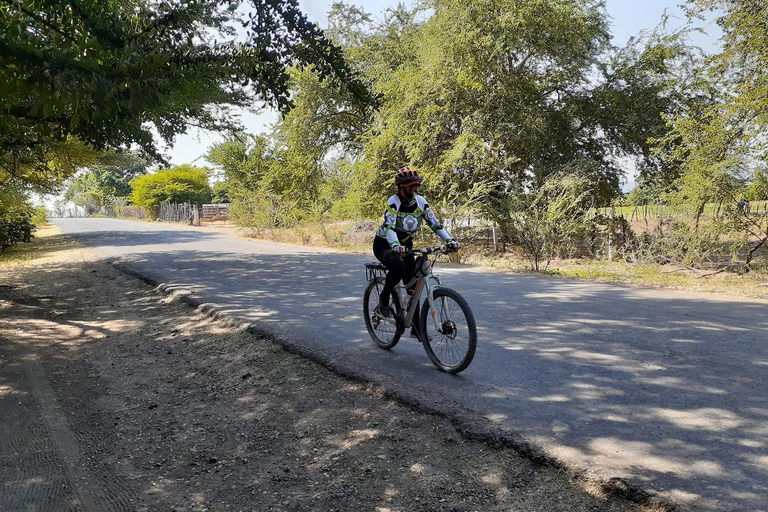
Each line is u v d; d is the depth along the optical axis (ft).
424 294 26.00
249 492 10.89
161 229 121.60
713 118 39.96
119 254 60.39
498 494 10.10
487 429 12.41
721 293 28.89
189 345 22.36
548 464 10.93
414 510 9.80
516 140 56.18
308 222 78.79
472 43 55.93
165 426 14.61
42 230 135.95
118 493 11.19
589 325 21.75
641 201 47.85
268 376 17.78
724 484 9.74
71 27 15.58
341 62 18.24
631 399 13.84
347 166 65.67
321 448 12.53
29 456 13.14
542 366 16.79
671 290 30.27
